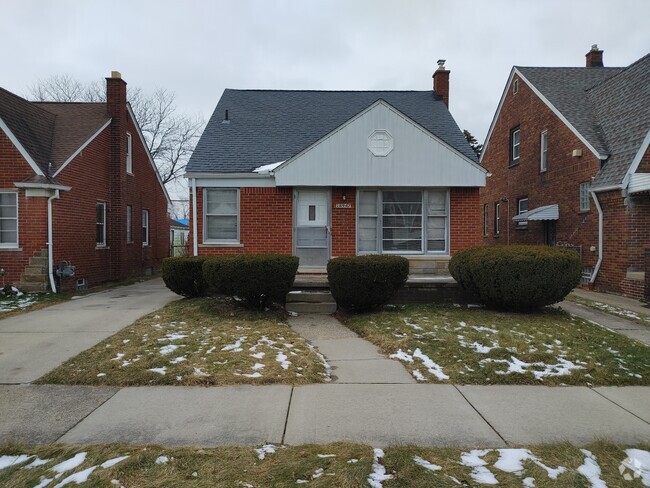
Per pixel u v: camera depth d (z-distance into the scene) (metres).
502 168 19.14
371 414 4.03
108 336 6.70
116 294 11.94
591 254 12.50
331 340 6.64
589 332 6.77
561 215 14.17
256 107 14.13
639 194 10.81
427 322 7.21
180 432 3.66
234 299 8.59
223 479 2.91
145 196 19.11
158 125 34.59
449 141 12.54
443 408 4.19
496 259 7.59
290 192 11.12
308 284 9.60
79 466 3.08
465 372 5.11
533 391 4.66
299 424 3.82
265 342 6.09
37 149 12.34
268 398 4.37
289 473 2.98
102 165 15.11
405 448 3.35
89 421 3.87
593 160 12.38
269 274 7.86
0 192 11.59
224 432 3.66
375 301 8.16
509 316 7.63
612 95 13.85
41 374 5.04
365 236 11.26
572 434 3.69
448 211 11.22
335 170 10.71
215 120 13.28
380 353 5.96
